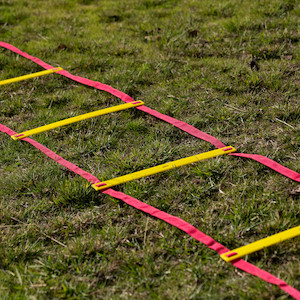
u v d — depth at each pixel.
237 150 3.20
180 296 2.07
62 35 5.58
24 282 2.18
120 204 2.71
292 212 2.52
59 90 4.30
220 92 4.02
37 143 3.36
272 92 3.91
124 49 4.99
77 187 2.80
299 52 4.58
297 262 2.21
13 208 2.71
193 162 3.06
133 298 2.07
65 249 2.40
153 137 3.42
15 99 4.11
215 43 4.97
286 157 3.06
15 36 5.66
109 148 3.32
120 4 6.56
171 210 2.65
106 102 4.02
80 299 2.08
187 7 6.25
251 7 5.89
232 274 2.17
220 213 2.57
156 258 2.30
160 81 4.34
